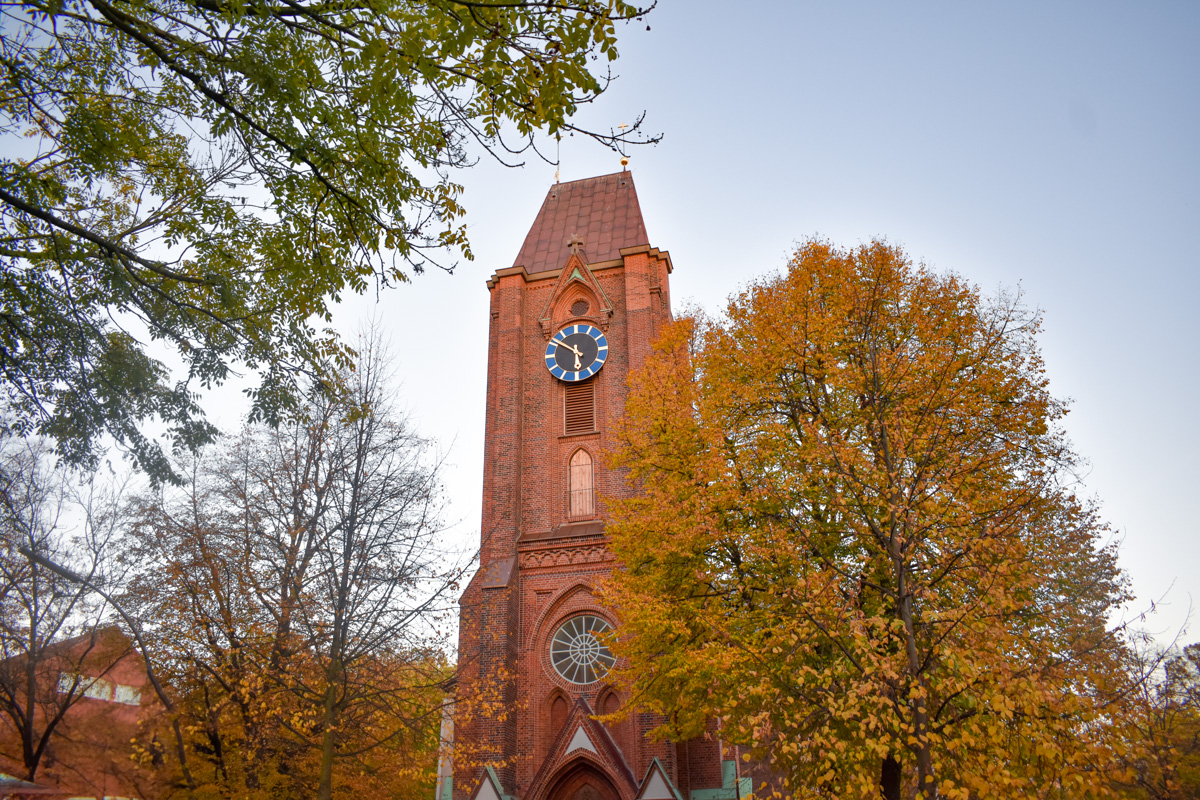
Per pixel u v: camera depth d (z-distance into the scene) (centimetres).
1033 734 1099
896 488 1417
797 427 1955
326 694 1866
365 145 1162
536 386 4072
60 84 1195
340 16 1071
